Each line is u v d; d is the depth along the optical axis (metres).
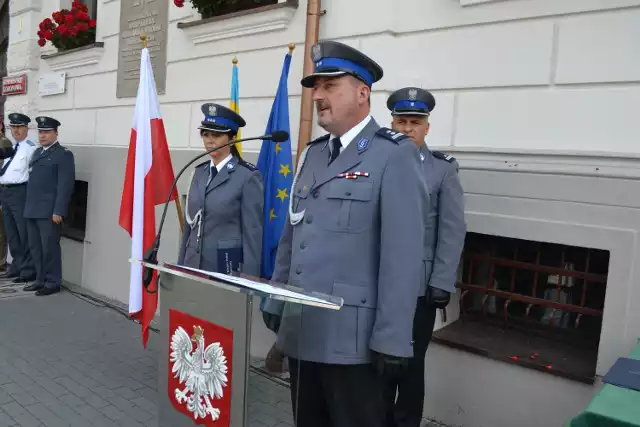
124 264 5.09
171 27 4.56
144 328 3.13
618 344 2.32
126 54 5.04
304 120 3.44
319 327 1.73
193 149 4.38
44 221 5.34
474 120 2.79
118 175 5.13
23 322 4.50
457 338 2.84
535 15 2.58
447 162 2.53
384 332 1.65
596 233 2.37
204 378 1.70
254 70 3.91
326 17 3.39
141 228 3.15
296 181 2.00
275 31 3.76
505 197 2.63
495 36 2.71
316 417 1.91
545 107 2.56
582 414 1.37
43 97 6.29
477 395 2.73
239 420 1.57
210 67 4.23
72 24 5.51
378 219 1.75
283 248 2.03
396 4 3.08
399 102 2.51
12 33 6.71
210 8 4.14
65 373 3.48
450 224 2.46
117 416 2.92
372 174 1.75
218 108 3.04
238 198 3.04
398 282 1.66
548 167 2.51
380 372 1.66
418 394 2.56
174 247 4.45
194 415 1.76
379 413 1.80
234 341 1.58
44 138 5.31
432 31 2.94
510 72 2.66
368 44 3.17
